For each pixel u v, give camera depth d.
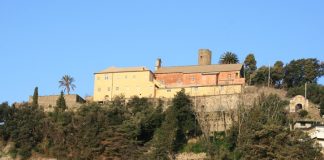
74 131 158.00
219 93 177.12
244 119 153.38
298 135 143.62
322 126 155.75
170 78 189.25
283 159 136.25
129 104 172.25
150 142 154.00
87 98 189.75
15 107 167.75
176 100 162.12
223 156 144.38
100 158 149.62
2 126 163.38
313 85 189.12
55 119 163.12
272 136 142.25
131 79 185.00
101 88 186.88
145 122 159.75
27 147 158.50
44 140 160.00
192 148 153.50
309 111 172.75
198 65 194.88
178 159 150.75
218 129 162.50
